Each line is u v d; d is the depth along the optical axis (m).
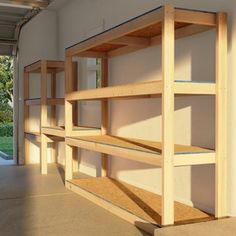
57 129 5.33
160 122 4.25
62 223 3.42
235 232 2.71
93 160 5.75
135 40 4.32
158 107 4.29
